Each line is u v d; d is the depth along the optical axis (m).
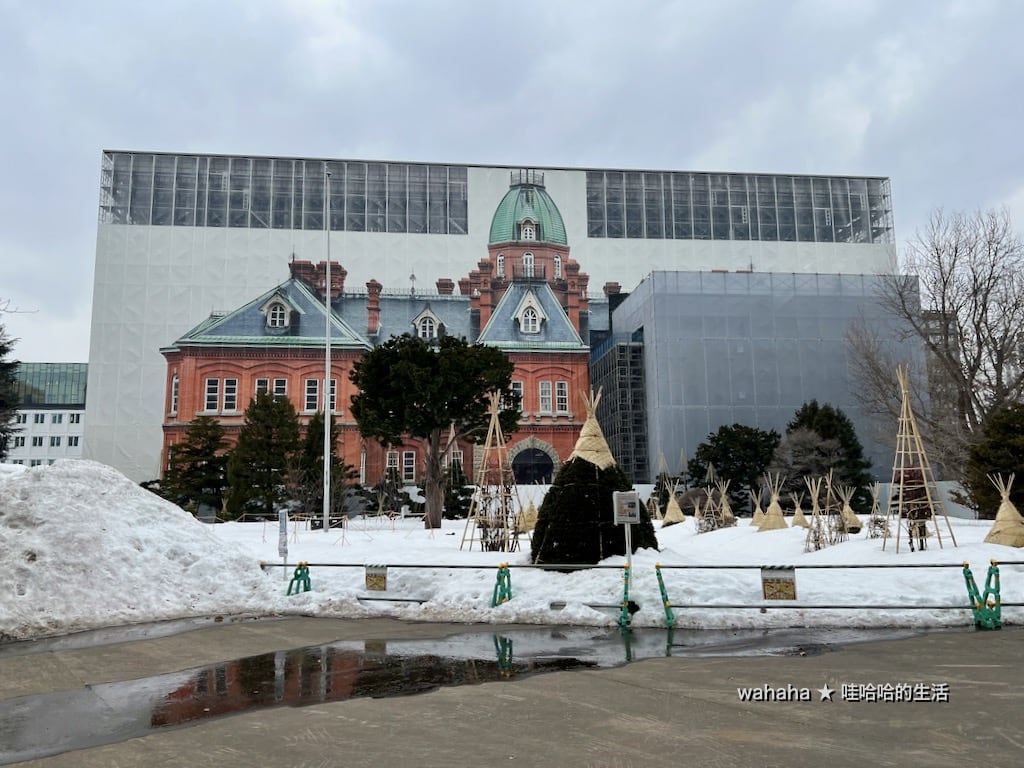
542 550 15.34
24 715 7.68
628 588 12.84
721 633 11.91
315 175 78.06
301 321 71.88
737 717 7.25
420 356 37.00
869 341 55.66
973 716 7.22
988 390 41.78
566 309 78.44
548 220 79.88
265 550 21.89
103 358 71.31
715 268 81.44
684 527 35.72
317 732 6.93
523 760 6.08
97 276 72.56
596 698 8.02
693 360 64.69
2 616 12.55
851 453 47.56
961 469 38.81
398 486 53.78
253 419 47.34
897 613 12.66
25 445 111.88
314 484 45.88
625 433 66.75
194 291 73.75
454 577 15.30
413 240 78.06
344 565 15.33
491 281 78.00
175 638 11.92
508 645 11.05
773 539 27.14
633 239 81.06
